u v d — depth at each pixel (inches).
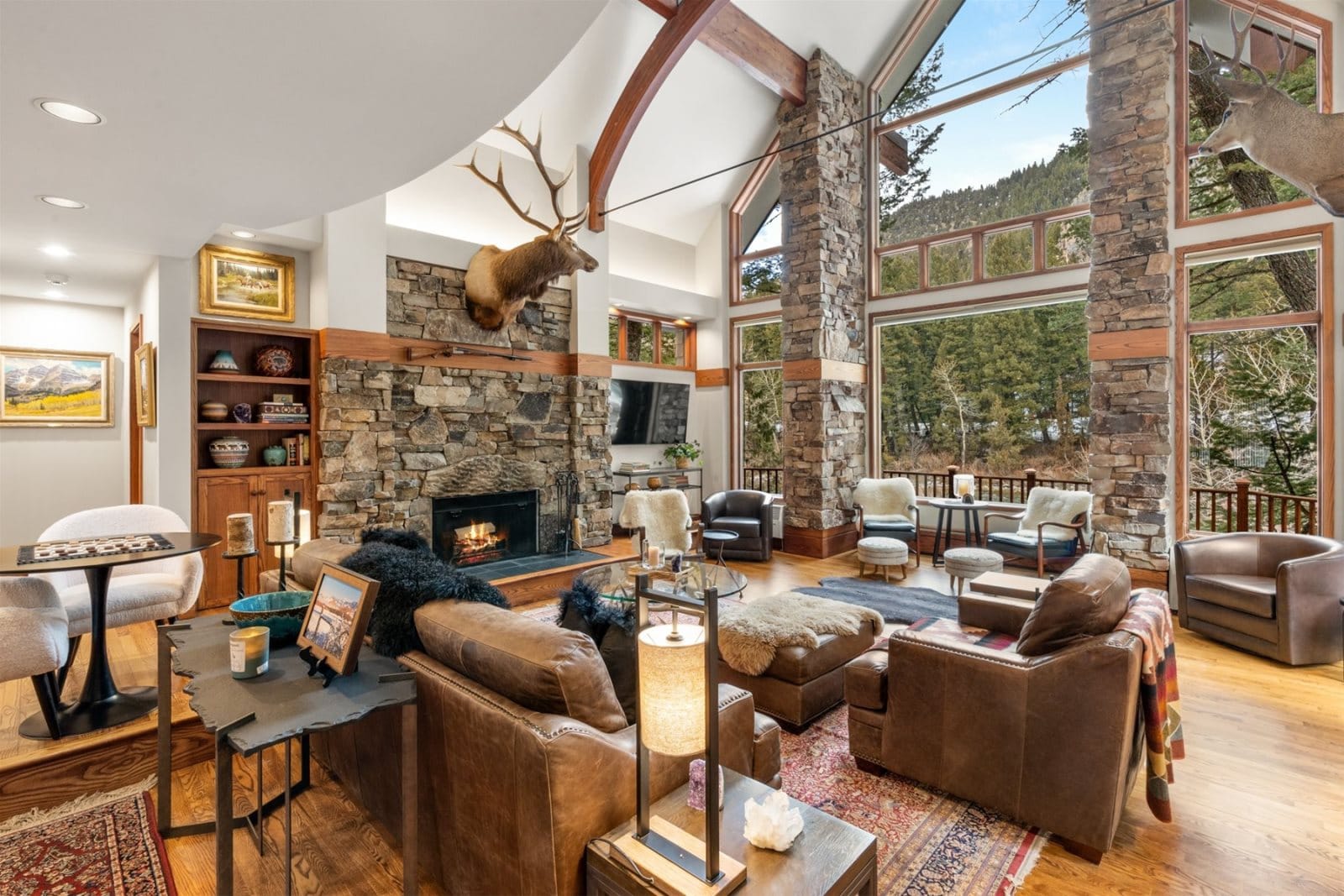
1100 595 80.4
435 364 201.6
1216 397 193.6
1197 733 110.6
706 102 256.7
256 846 80.7
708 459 319.0
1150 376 190.9
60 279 170.2
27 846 81.8
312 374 181.8
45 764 91.4
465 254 208.8
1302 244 176.4
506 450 221.5
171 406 156.6
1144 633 79.9
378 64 75.5
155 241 140.2
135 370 183.9
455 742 64.9
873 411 281.9
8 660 88.7
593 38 212.7
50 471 187.0
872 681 97.5
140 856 80.0
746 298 307.3
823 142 256.1
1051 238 235.1
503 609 76.7
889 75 275.7
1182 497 190.9
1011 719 83.0
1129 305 193.8
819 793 93.3
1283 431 183.9
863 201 281.3
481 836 62.4
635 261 290.2
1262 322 182.2
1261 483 187.8
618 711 63.9
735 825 56.1
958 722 88.0
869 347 281.7
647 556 163.8
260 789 79.3
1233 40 191.3
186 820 87.4
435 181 212.2
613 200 274.2
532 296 206.5
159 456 154.8
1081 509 204.5
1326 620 139.6
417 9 65.8
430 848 71.4
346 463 180.9
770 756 81.6
